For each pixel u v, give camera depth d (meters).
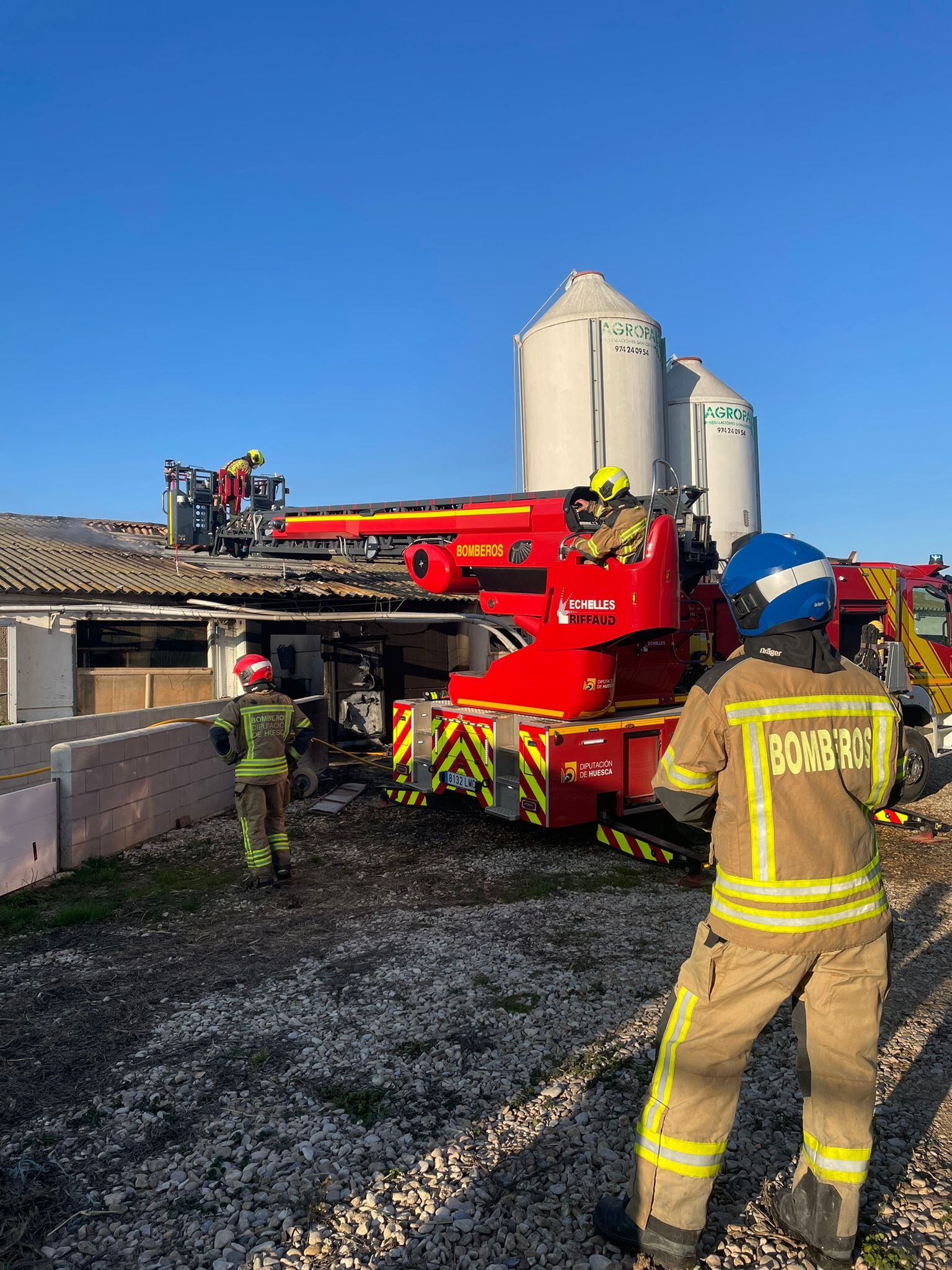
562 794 6.57
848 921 2.04
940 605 9.92
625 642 6.78
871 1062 2.12
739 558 2.22
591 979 4.11
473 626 15.26
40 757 7.85
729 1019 2.08
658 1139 2.15
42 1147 2.80
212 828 7.74
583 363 13.24
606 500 6.90
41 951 4.65
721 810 2.13
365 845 7.16
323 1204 2.48
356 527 9.36
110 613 10.85
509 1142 2.77
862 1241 2.29
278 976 4.25
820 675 2.11
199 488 14.84
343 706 14.05
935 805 8.79
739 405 16.08
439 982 4.11
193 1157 2.73
